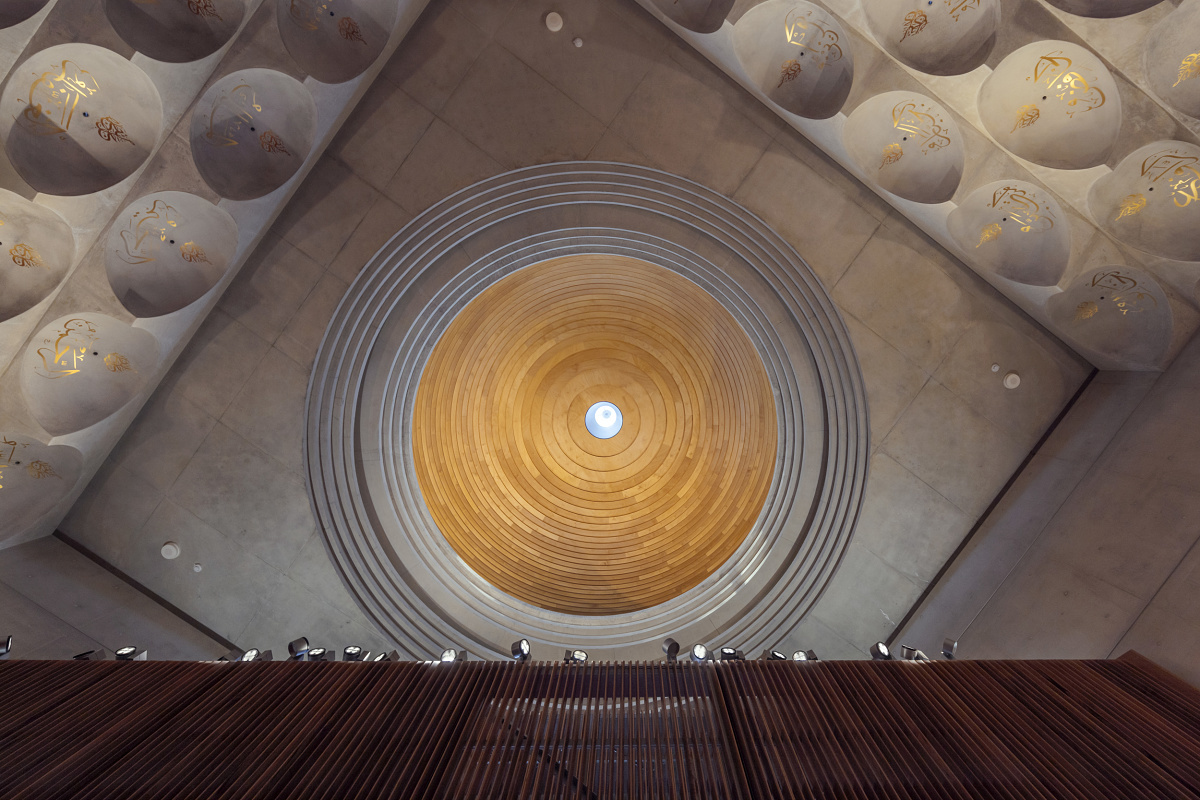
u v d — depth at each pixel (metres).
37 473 6.41
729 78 6.99
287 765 3.39
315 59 6.01
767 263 7.43
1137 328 6.52
